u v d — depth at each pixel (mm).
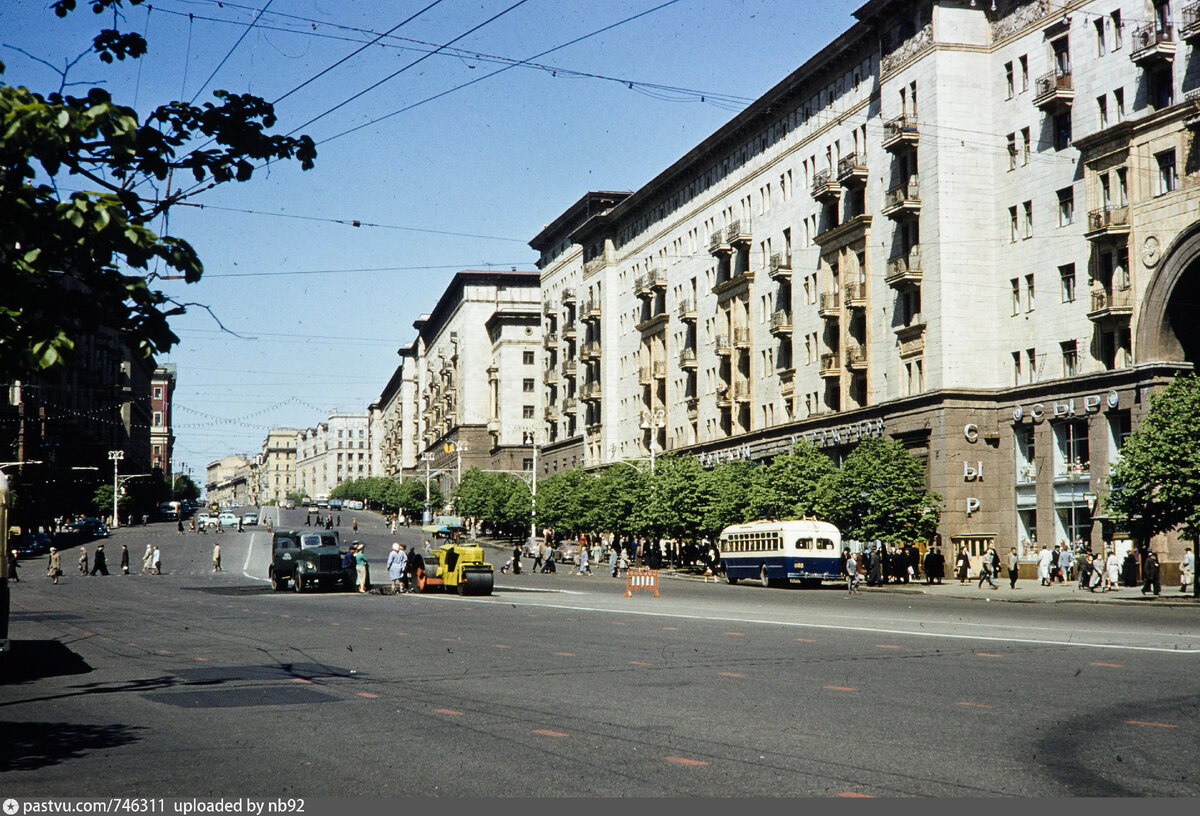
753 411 75562
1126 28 46812
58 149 9531
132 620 31375
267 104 10906
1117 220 46688
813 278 68000
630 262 98312
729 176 79625
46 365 9898
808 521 52250
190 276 10453
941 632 23609
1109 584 44000
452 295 163125
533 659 19078
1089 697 13742
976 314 54469
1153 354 45312
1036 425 51688
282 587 48750
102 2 10414
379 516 176500
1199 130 43250
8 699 15109
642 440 94000
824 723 12031
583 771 9680
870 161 61219
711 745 10828
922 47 55906
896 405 57375
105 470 131750
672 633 24203
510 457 139125
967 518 53469
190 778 9641
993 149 54781
